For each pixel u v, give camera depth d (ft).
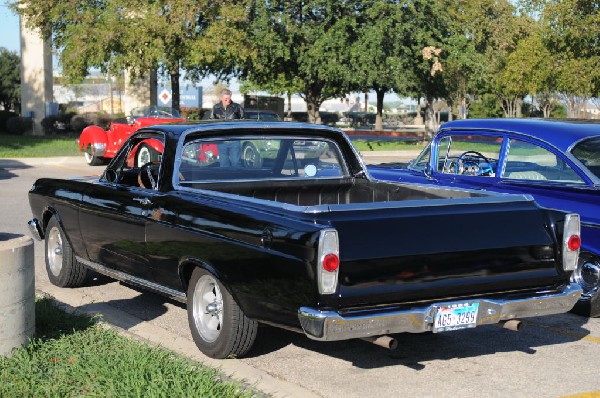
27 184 57.98
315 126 23.26
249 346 18.58
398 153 108.37
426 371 18.69
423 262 16.53
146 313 23.40
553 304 18.12
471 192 20.27
